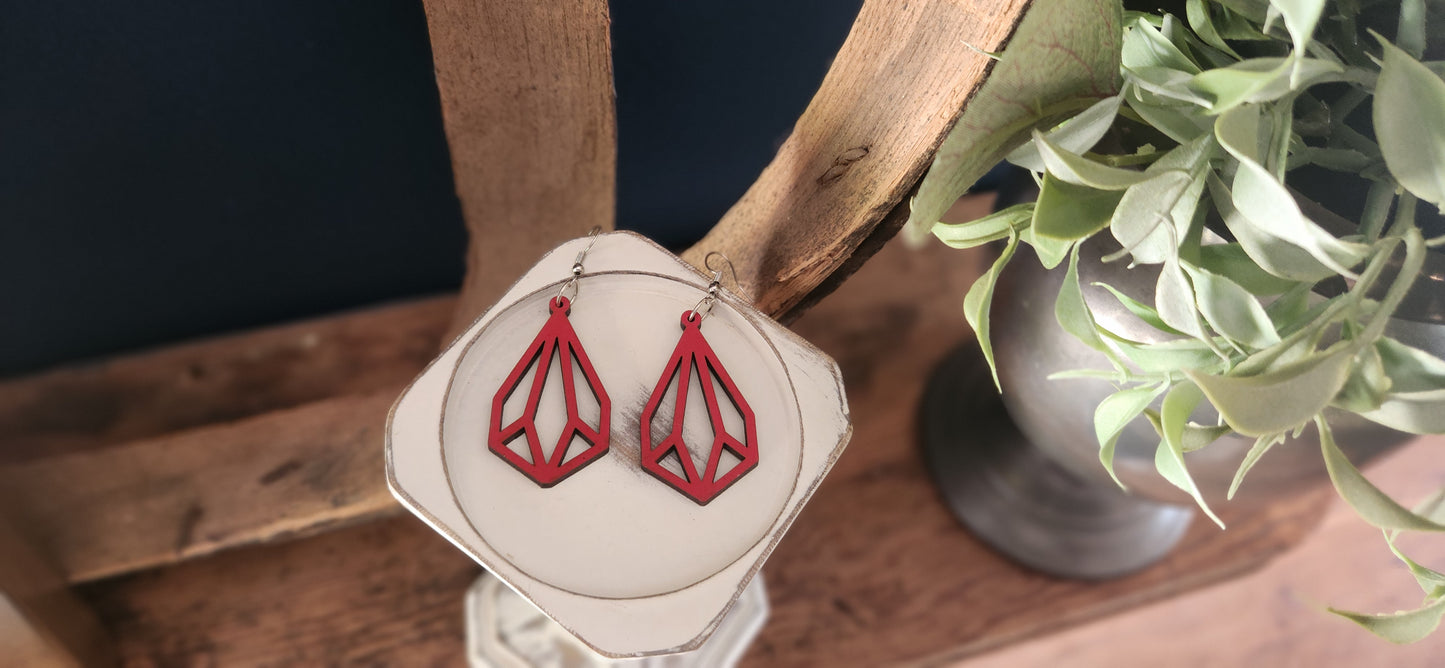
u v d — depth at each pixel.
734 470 0.29
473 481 0.28
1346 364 0.22
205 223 0.49
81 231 0.47
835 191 0.32
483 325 0.30
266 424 0.45
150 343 0.54
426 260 0.55
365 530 0.48
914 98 0.29
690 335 0.30
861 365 0.54
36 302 0.49
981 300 0.26
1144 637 0.49
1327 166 0.26
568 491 0.29
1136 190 0.22
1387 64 0.21
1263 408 0.21
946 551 0.49
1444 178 0.22
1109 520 0.49
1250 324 0.24
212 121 0.44
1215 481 0.35
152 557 0.43
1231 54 0.26
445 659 0.46
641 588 0.28
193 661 0.45
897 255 0.57
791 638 0.47
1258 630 0.49
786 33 0.49
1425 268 0.25
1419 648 0.49
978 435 0.50
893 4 0.29
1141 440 0.34
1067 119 0.25
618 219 0.57
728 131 0.53
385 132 0.47
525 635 0.46
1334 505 0.52
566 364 0.29
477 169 0.39
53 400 0.50
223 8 0.40
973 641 0.47
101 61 0.40
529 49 0.33
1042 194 0.23
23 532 0.40
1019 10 0.25
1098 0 0.22
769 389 0.30
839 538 0.49
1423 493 0.52
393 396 0.47
